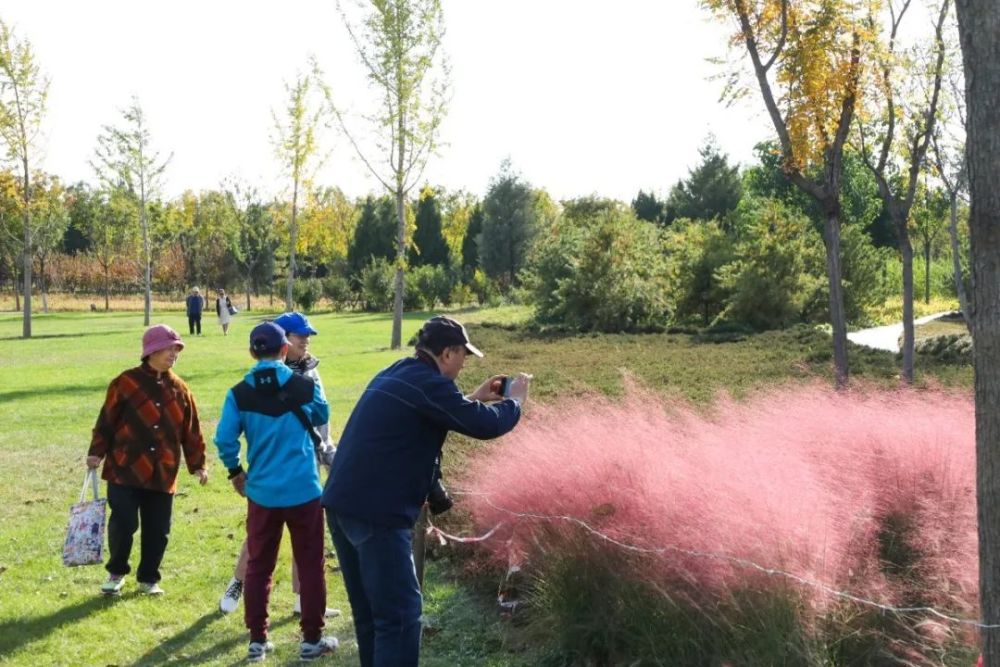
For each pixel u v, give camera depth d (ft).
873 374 36.04
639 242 89.10
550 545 15.16
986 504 8.96
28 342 93.56
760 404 19.13
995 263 8.75
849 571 12.73
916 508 14.20
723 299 89.97
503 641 15.43
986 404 8.89
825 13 31.42
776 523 12.59
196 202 228.84
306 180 114.42
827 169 33.45
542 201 243.60
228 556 21.44
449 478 20.07
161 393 18.66
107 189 122.93
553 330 83.05
